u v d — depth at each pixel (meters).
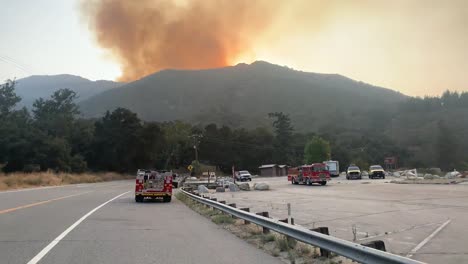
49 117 123.56
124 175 109.38
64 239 11.46
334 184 52.47
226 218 16.09
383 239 12.00
